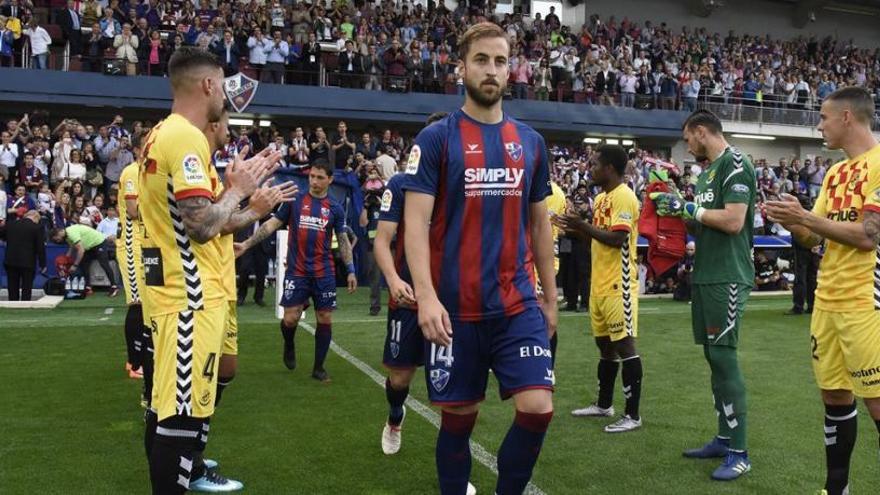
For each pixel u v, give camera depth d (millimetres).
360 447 4473
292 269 6371
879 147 3344
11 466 4039
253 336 8617
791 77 27891
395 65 20297
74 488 3713
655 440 4719
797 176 23781
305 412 5289
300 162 16062
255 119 19891
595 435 4836
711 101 25219
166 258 2904
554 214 5020
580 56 24547
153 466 2844
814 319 3516
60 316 10102
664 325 10305
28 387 5918
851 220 3355
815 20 33188
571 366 7312
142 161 2930
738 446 4055
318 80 19641
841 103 3424
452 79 20906
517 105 21844
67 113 18672
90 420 4977
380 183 13953
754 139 26766
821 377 3484
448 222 2844
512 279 2865
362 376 6543
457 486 2928
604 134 23359
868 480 4004
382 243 3504
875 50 33656
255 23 19125
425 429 4879
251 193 3080
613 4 29781
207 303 2957
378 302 10773
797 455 4418
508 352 2812
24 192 12492
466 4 25031
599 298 5039
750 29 32312
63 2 18266
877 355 3252
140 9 18531
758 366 7438
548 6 28062
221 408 5371
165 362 2900
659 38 27828
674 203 4762
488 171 2822
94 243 12406
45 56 17250
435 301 2697
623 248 4883
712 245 4152
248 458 4238
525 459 2793
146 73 18000
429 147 2805
